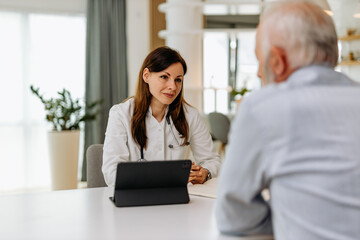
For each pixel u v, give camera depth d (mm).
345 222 885
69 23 6188
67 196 1638
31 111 5949
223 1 4840
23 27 5887
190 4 4914
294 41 1019
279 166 919
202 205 1489
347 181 888
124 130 2062
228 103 8734
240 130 965
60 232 1183
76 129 5492
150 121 2090
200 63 5223
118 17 6488
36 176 6004
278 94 954
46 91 6062
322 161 898
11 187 5867
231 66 8797
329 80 1009
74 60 6234
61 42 6141
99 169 2160
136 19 6715
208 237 1136
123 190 1491
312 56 1017
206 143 2254
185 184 1539
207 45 8656
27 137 5934
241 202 1029
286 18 1033
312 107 925
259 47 1104
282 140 919
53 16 6078
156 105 2088
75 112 5633
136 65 6742
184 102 2262
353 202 880
